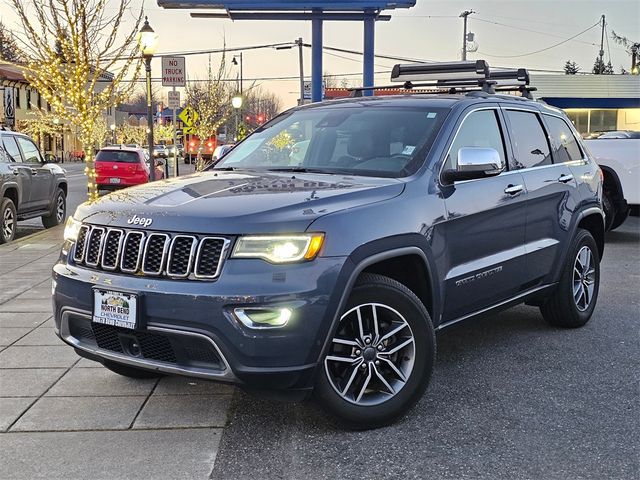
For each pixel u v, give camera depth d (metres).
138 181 22.95
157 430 3.86
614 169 10.99
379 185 4.05
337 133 4.90
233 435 3.81
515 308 6.82
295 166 4.79
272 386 3.47
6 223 11.31
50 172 13.41
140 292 3.54
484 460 3.53
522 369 4.95
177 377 4.70
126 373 4.59
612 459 3.55
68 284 3.91
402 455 3.58
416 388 3.96
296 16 13.90
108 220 3.86
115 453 3.58
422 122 4.68
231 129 57.50
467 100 4.91
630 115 35.69
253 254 3.41
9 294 7.21
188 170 37.06
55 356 5.13
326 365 3.63
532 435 3.83
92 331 3.87
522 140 5.35
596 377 4.79
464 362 5.11
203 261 3.48
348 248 3.57
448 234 4.28
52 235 12.23
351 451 3.62
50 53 12.26
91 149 12.68
